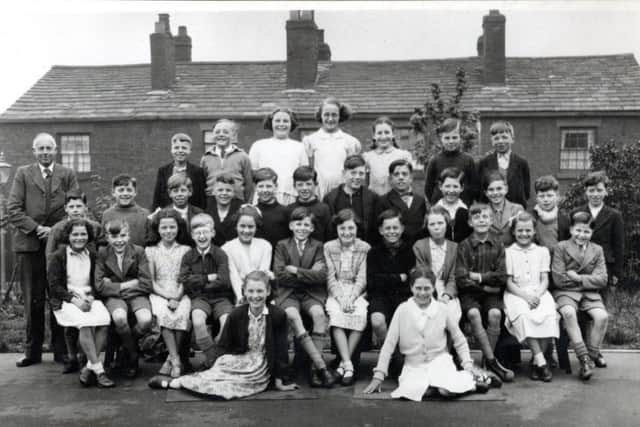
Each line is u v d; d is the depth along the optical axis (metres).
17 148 13.77
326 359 5.38
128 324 4.88
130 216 5.45
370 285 5.02
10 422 3.99
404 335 4.62
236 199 5.59
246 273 5.09
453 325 4.63
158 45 13.84
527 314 4.77
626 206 8.80
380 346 5.54
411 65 13.41
